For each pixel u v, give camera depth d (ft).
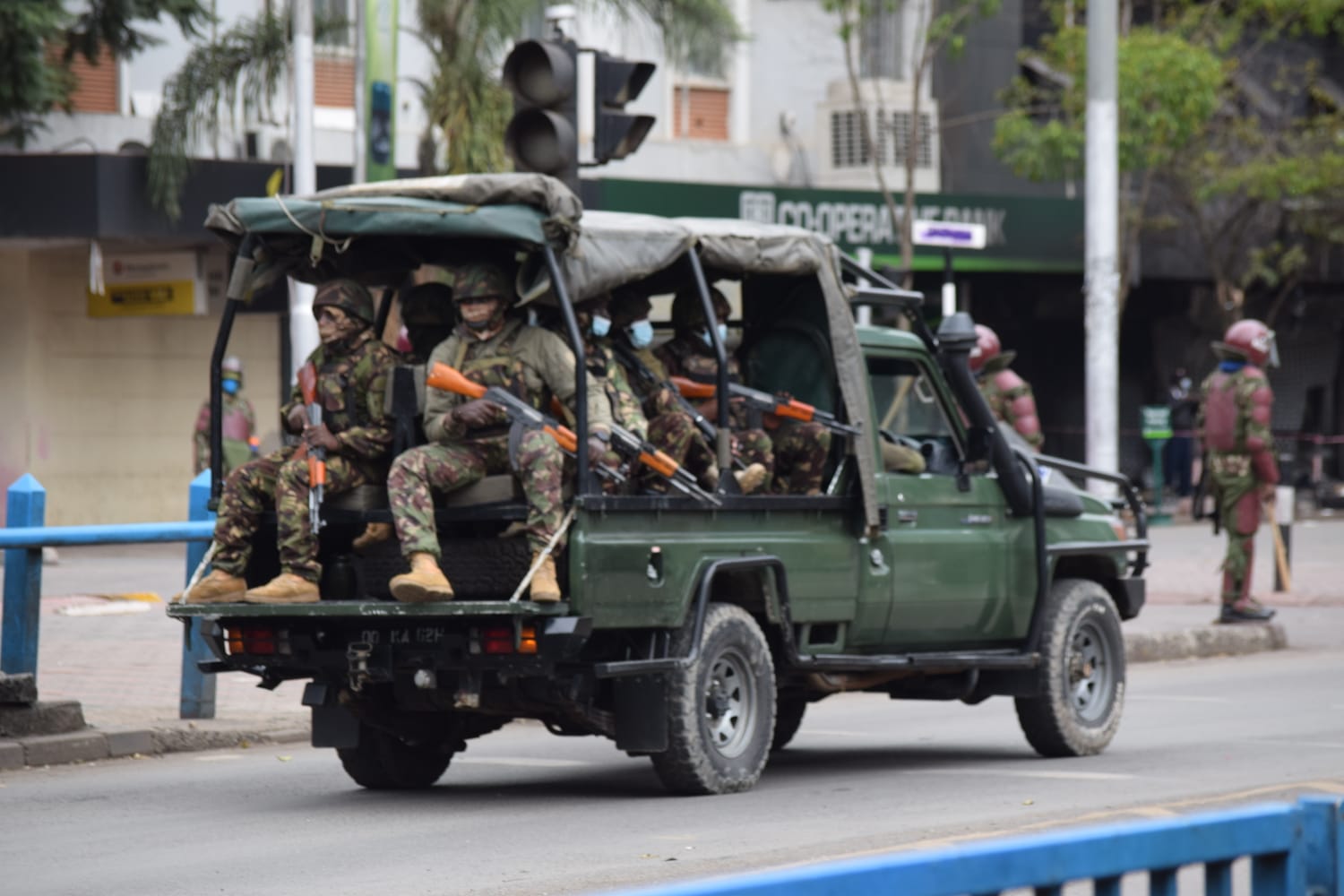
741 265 110.73
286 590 101.65
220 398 109.09
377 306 140.87
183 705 136.77
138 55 321.32
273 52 285.64
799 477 114.73
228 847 92.99
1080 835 38.58
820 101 383.86
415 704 105.19
